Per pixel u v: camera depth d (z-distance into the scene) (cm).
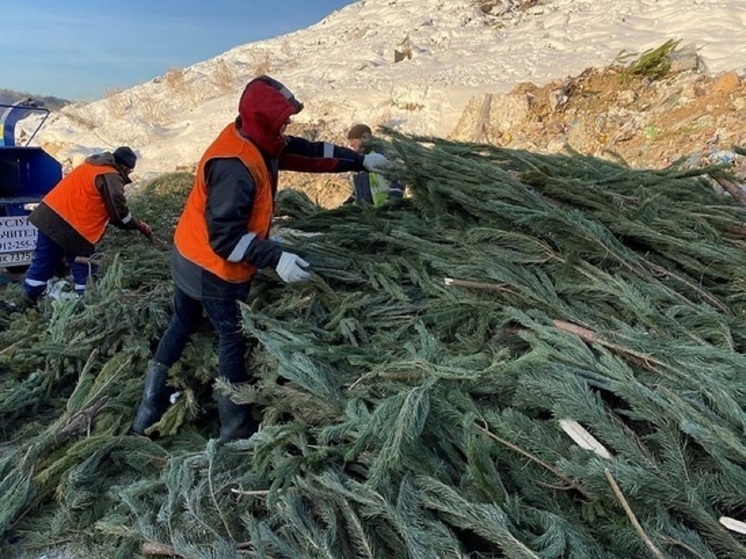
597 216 330
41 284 518
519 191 338
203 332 366
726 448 210
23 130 1483
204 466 284
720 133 690
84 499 297
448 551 210
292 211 451
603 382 246
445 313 312
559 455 231
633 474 209
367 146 411
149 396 336
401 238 355
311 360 294
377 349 303
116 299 404
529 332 283
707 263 310
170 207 644
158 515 261
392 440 233
